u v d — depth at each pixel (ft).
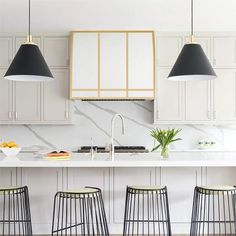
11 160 13.93
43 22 20.66
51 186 16.17
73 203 16.29
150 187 14.25
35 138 21.18
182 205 16.25
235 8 20.70
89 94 19.47
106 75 19.48
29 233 15.10
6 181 16.14
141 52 19.49
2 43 19.99
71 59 19.53
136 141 21.17
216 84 19.97
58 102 19.99
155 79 19.43
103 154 17.02
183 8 20.71
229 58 19.97
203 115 19.98
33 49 13.28
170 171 16.20
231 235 16.66
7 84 19.98
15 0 20.40
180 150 20.67
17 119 19.98
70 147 21.20
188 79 13.93
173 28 20.75
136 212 16.34
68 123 20.02
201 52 12.98
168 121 19.98
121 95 19.45
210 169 16.26
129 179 16.16
